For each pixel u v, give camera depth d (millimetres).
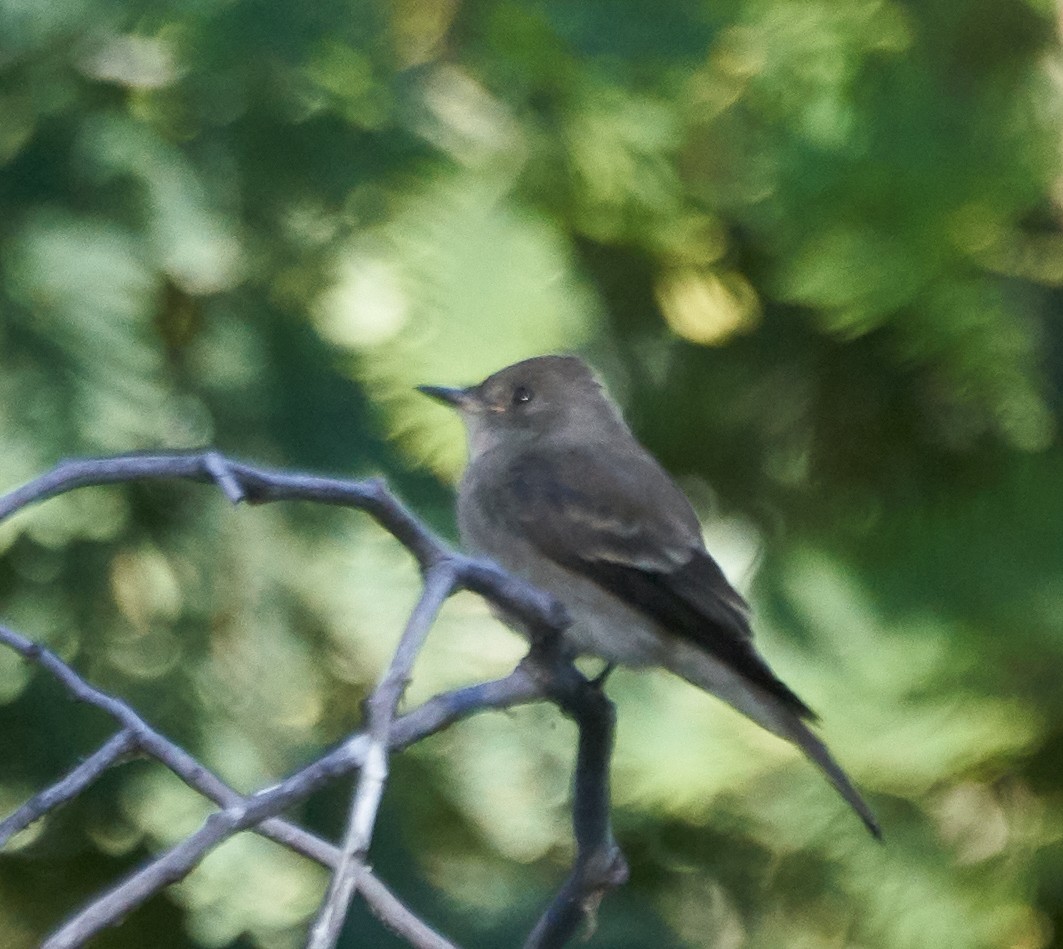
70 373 8695
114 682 9062
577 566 8414
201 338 9008
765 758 8250
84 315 8727
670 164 8758
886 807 8234
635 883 8984
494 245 8688
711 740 8289
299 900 9117
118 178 8898
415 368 8750
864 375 9305
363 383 9008
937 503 8695
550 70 8500
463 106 9109
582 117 8648
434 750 9141
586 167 8758
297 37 8766
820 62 8242
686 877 8930
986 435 8836
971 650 7855
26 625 8953
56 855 9125
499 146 8922
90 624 9055
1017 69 8414
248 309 9055
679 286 9250
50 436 8625
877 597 8109
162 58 8930
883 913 8211
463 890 9367
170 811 9023
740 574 9367
